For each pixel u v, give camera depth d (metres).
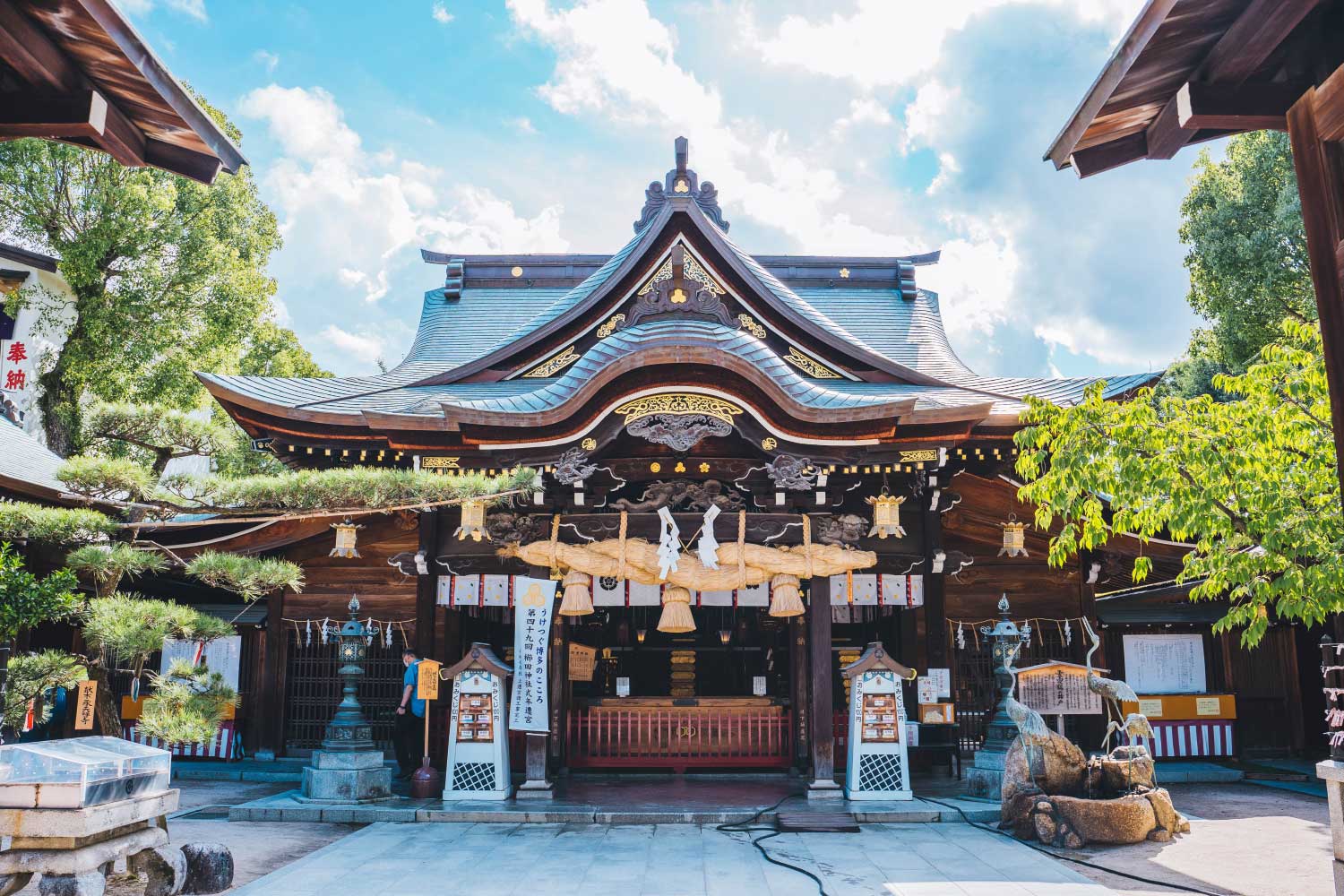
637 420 11.15
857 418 10.85
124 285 20.14
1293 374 6.84
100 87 5.16
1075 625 14.21
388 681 14.55
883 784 10.92
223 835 9.55
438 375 13.95
